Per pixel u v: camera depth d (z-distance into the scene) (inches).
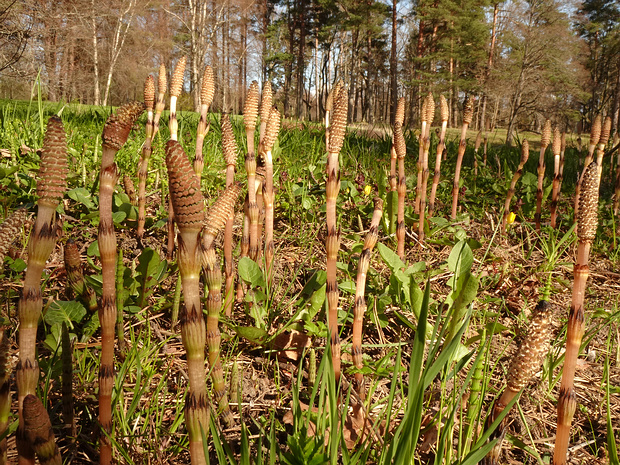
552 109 1437.0
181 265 36.4
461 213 185.3
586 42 1877.5
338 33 2317.9
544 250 150.0
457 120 2023.9
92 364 74.7
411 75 1788.9
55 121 37.0
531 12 1277.1
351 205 172.7
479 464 53.7
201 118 97.2
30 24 535.5
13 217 40.7
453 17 1637.6
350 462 50.3
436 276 126.3
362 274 68.2
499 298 113.8
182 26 2001.7
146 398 70.1
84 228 126.7
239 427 66.4
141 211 119.6
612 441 53.8
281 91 2630.4
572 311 47.7
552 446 71.1
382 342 90.7
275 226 152.8
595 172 45.9
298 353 84.8
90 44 1498.5
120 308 74.7
